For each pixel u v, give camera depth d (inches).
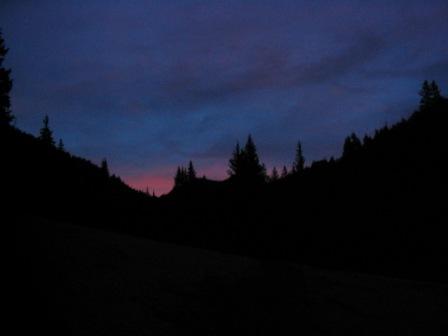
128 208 1750.7
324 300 546.9
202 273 605.3
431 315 551.2
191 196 2005.4
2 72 935.7
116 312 408.2
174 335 376.8
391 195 1788.9
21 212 792.9
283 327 419.8
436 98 2736.2
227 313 430.3
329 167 2450.8
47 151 1871.3
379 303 581.3
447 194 1601.9
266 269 550.3
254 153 1681.8
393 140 2425.0
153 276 557.0
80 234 762.8
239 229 1563.7
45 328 343.0
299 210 1763.0
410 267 1194.0
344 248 1412.4
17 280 424.5
